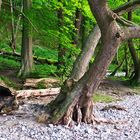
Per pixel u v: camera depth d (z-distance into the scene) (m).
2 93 13.55
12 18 22.61
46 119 10.61
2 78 15.63
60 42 18.09
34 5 18.66
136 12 24.02
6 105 12.27
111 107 14.01
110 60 10.44
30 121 10.70
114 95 17.97
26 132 9.62
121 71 33.00
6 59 21.64
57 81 16.75
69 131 9.98
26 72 18.19
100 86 19.92
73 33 19.00
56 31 17.97
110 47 10.28
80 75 12.56
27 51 18.55
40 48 24.48
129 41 21.34
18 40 26.92
